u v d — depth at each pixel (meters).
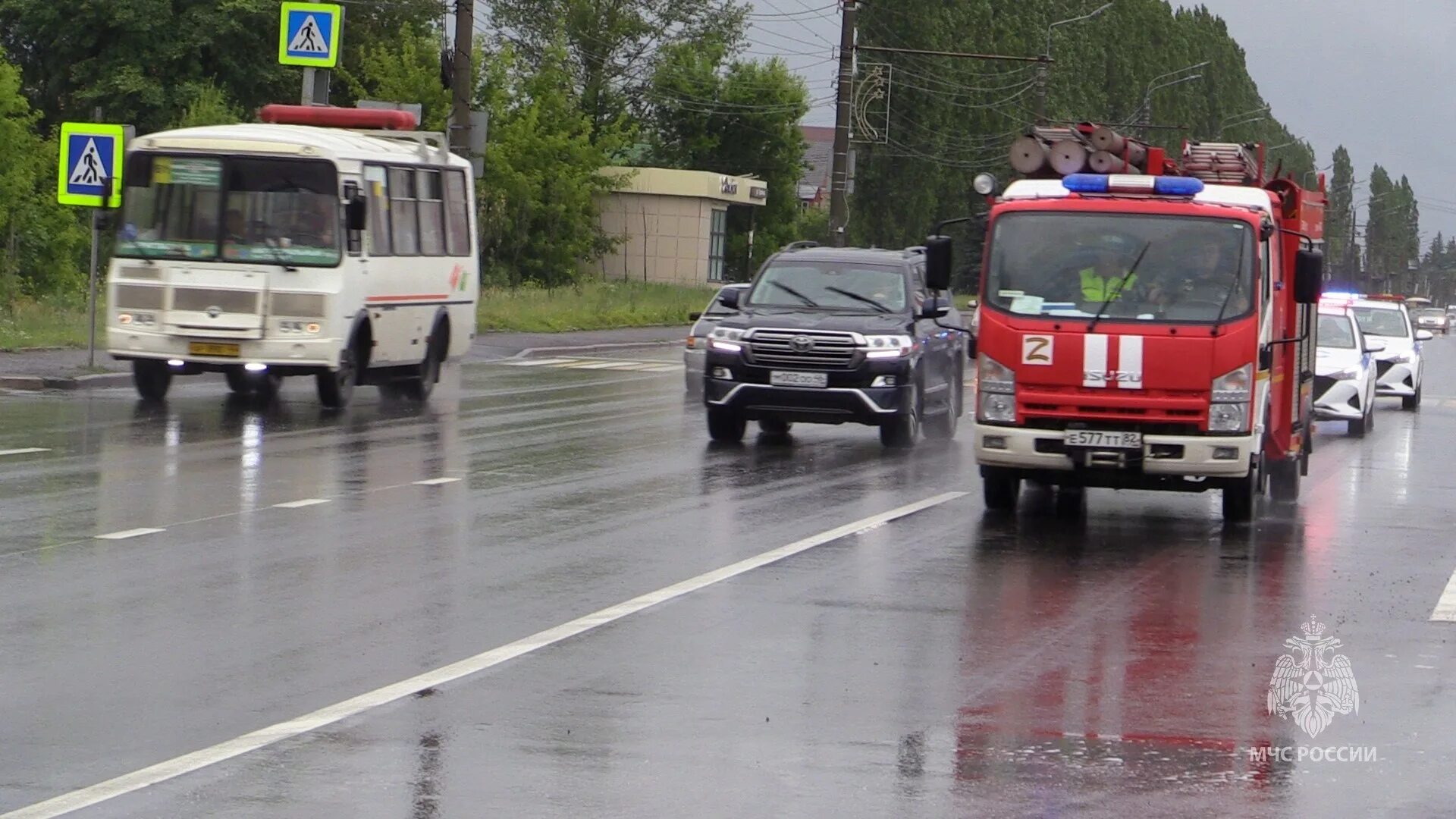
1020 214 16.39
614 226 84.50
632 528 15.30
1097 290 16.11
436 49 69.38
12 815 7.12
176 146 25.23
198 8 65.94
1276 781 7.99
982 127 92.50
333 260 25.03
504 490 17.59
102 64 65.81
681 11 96.00
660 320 58.62
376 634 10.70
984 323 16.27
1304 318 19.69
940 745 8.47
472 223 30.42
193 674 9.58
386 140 28.59
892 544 14.89
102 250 55.44
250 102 67.62
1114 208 16.25
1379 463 24.17
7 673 9.55
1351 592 13.08
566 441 22.69
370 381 26.94
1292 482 19.17
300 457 19.77
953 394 25.64
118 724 8.55
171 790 7.50
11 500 15.91
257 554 13.37
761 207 92.31
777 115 92.38
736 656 10.34
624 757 8.13
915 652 10.59
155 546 13.63
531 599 11.93
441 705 9.02
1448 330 138.25
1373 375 30.55
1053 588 12.96
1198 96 114.06
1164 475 16.03
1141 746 8.55
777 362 22.52
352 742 8.29
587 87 94.38
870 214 91.00
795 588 12.62
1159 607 12.30
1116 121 104.12
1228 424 15.86
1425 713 9.38
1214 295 15.96
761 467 20.44
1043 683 9.85
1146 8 108.38
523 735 8.48
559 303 57.81
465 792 7.53
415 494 17.00
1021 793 7.68
